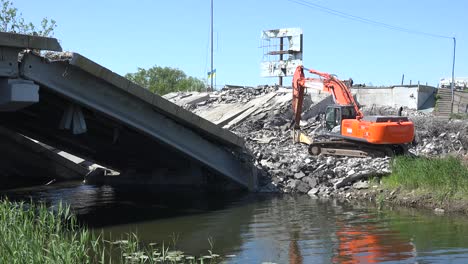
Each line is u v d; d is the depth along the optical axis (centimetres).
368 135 2219
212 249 1116
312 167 2095
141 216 1564
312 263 983
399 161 1895
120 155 2400
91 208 1734
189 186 2341
